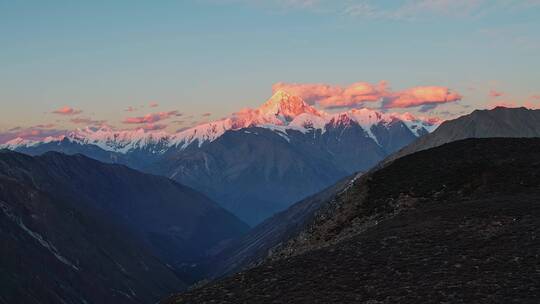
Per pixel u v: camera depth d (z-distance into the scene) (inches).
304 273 1710.1
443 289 1390.3
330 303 1422.2
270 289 1616.6
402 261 1658.5
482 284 1382.9
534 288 1315.2
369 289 1478.8
